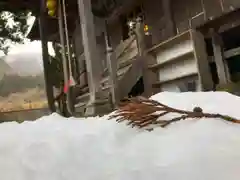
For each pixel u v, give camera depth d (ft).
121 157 3.13
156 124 3.80
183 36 17.13
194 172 2.60
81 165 3.15
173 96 5.41
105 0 33.01
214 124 3.36
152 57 19.92
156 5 27.91
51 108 30.07
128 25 31.07
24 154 3.51
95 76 15.97
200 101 4.86
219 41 16.38
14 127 5.04
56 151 3.47
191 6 22.56
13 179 3.13
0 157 3.56
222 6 18.70
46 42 31.17
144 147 3.20
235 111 4.07
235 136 3.00
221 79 16.25
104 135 3.80
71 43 43.39
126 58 23.63
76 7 32.53
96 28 40.01
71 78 18.98
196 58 15.99
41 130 4.52
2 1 28.78
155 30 27.86
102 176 2.93
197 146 2.93
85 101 24.39
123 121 4.25
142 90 22.15
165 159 2.88
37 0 29.58
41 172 3.16
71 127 4.59
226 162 2.62
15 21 39.81
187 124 3.55
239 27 16.33
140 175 2.79
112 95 15.72
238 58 17.07
